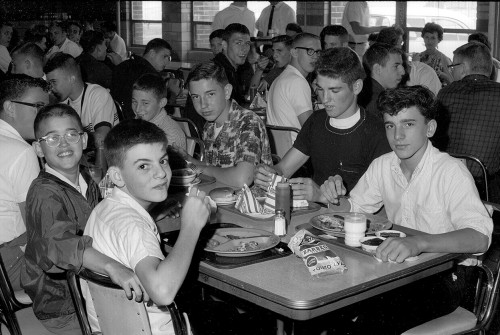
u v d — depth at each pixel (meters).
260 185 2.70
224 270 1.88
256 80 6.57
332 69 2.79
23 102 2.64
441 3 8.56
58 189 2.08
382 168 2.46
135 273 1.71
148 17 10.78
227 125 3.07
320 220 2.32
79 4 10.73
